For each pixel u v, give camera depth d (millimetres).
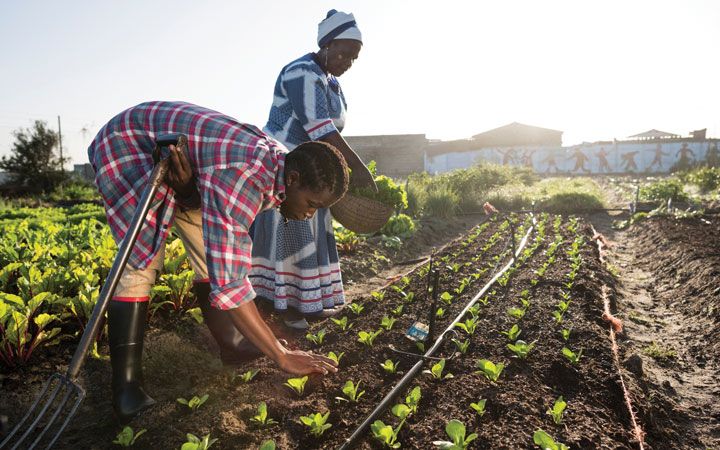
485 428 2350
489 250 6930
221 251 1982
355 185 3545
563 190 13680
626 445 2316
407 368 2988
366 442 2252
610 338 3479
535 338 3420
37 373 2896
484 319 3824
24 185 26594
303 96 3475
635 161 31188
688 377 3330
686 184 19062
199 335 3545
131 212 2213
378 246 7391
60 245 5152
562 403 2373
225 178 1985
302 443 2281
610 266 6211
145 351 3188
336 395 2686
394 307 4164
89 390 2775
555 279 4859
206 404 2584
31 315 3182
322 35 3570
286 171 2080
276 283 3623
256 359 3084
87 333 1882
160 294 3672
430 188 14422
